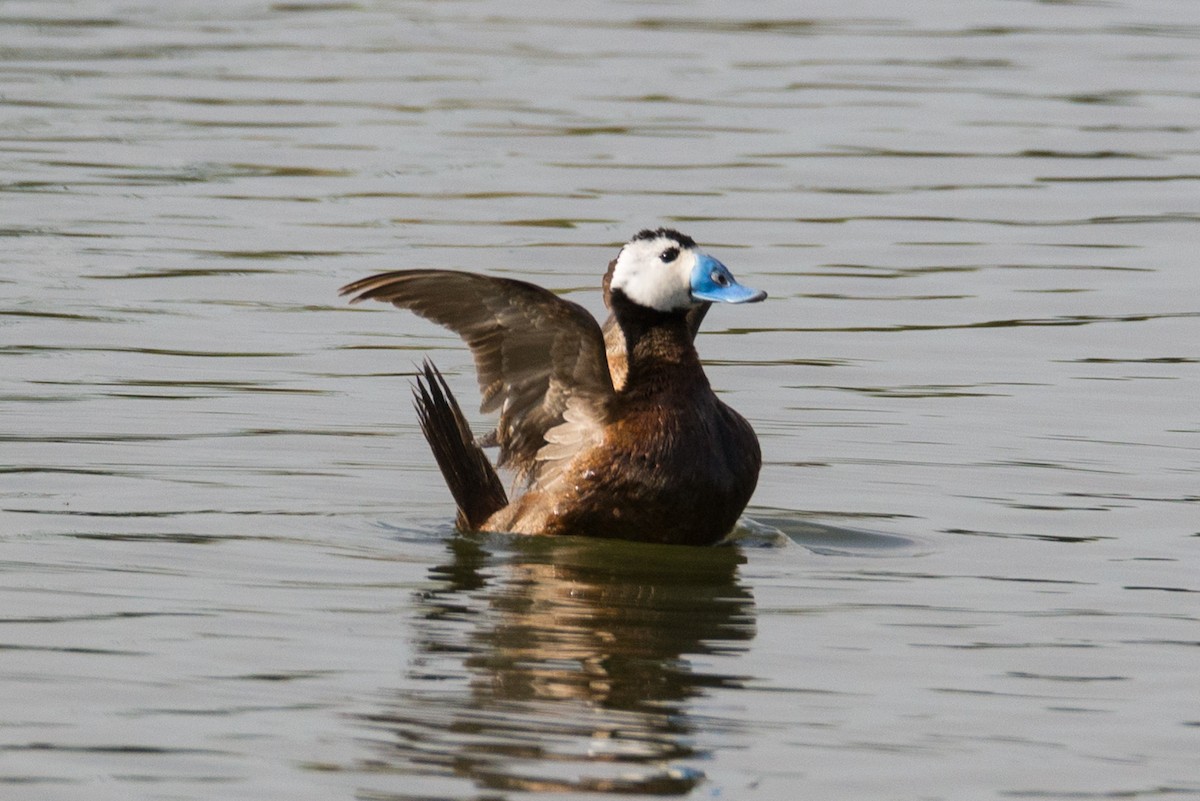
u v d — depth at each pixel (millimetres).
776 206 19984
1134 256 18578
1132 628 9086
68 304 16094
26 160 21141
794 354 15398
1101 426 13367
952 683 8250
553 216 19297
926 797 7012
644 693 8000
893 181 21125
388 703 7762
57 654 8227
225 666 8156
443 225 18906
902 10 31047
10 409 13023
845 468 12344
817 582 9898
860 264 18156
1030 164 21906
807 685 8195
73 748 7207
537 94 24891
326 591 9414
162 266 17438
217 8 31094
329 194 20062
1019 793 7078
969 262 18297
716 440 10719
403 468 12148
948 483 11992
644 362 10805
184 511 10883
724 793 7000
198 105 24000
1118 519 11180
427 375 10922
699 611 9297
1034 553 10469
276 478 11758
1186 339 15906
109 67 26188
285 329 15734
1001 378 14695
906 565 10258
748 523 11141
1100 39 28750
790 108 24266
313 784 6941
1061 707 7984
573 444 10867
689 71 26438
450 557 10234
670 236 10805
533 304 10258
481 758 7227
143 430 12664
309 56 27250
